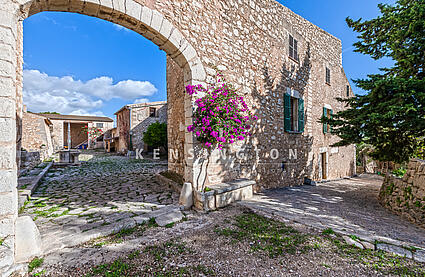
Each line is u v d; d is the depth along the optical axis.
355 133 4.82
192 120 3.63
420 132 4.21
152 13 3.12
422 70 4.35
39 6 2.42
